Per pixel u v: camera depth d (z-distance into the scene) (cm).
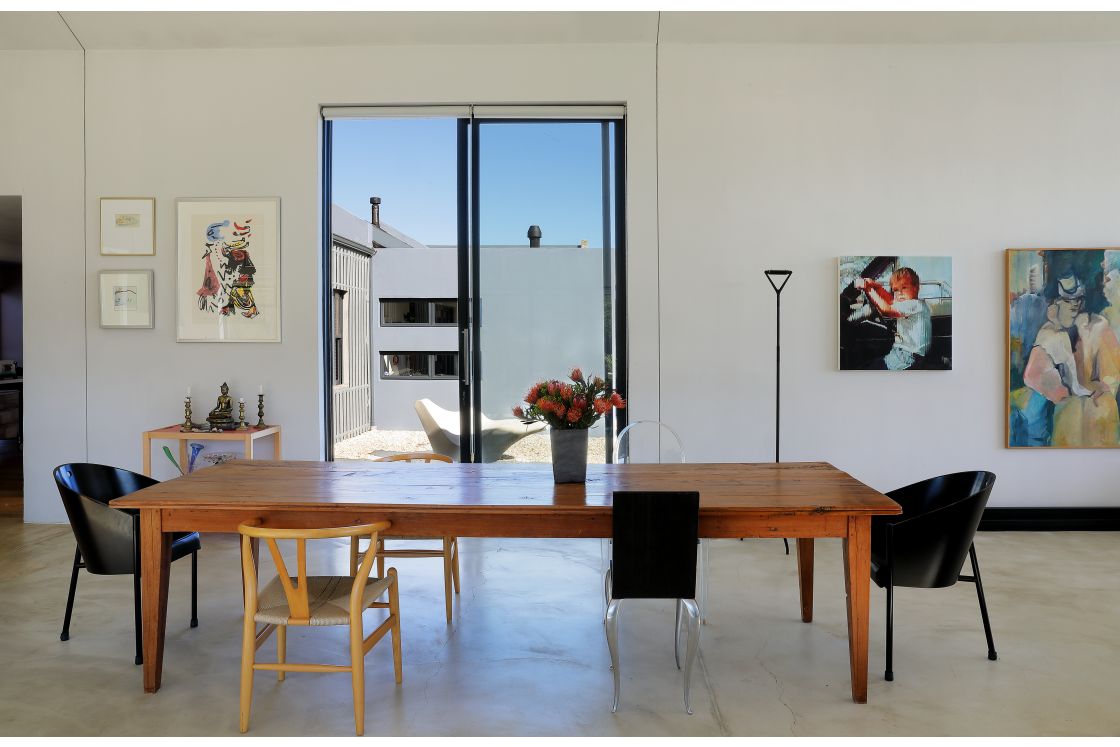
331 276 555
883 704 279
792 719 267
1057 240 528
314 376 536
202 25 520
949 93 527
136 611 313
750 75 529
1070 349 526
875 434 534
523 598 396
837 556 473
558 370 547
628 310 532
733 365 532
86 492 354
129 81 536
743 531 281
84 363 542
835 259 529
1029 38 523
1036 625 355
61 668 309
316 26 521
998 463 532
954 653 324
